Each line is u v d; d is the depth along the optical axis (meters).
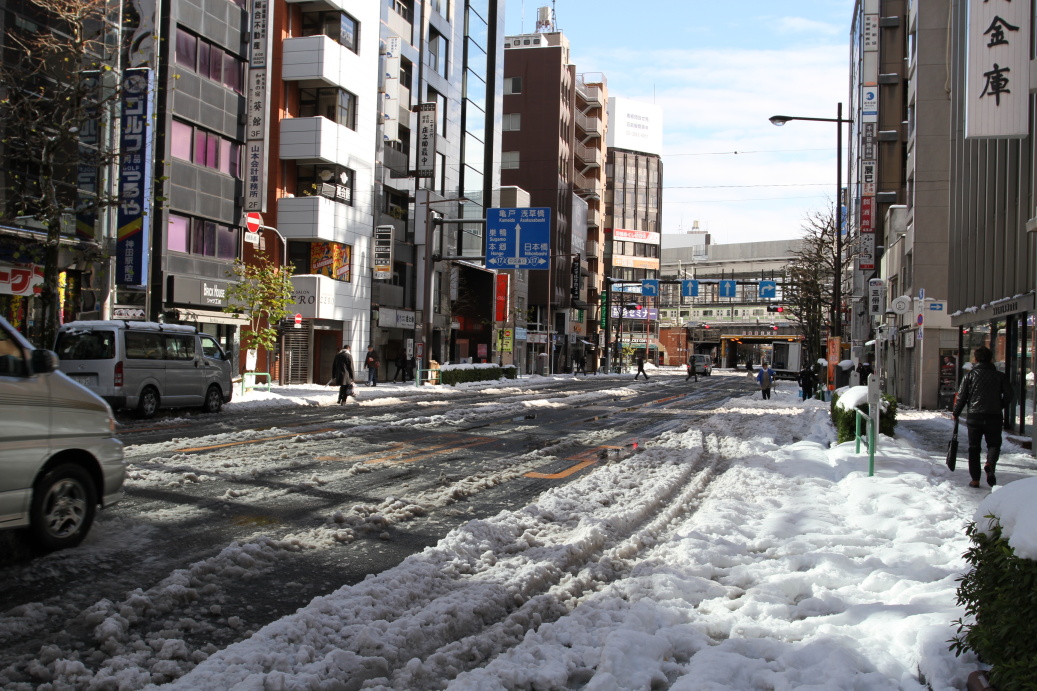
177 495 8.81
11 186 22.52
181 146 30.77
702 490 10.90
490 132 64.69
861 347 35.31
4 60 22.23
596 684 4.09
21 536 6.69
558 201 81.06
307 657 4.37
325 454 12.76
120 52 25.34
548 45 82.81
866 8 51.97
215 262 32.66
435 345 53.22
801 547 7.28
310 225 37.91
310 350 39.09
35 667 4.16
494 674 4.24
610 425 21.12
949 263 27.31
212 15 31.84
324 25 40.22
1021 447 17.48
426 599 5.54
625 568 6.74
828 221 49.03
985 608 3.86
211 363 21.62
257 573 6.12
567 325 84.50
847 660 4.40
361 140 41.75
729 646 4.73
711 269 139.50
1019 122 13.77
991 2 13.84
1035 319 16.73
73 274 25.36
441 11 53.44
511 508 9.15
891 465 11.93
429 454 13.44
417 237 48.41
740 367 133.00
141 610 5.12
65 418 6.44
